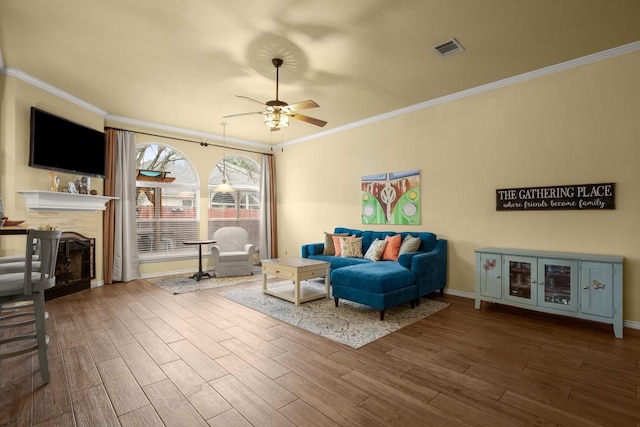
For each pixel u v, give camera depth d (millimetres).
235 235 6309
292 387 2129
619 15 2693
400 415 1833
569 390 2088
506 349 2721
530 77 3795
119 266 5281
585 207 3434
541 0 2498
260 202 7168
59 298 4305
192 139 6301
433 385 2150
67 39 3072
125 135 5387
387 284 3492
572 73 3527
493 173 4121
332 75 3830
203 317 3555
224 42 3115
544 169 3725
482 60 3490
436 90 4328
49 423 1764
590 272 3082
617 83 3271
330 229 6223
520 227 3908
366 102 4742
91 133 4789
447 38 3049
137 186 5836
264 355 2609
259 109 5020
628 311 3219
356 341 2889
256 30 2914
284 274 4195
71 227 4582
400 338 2961
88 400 1979
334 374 2299
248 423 1766
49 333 3066
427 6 2582
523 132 3869
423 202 4816
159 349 2719
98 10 2633
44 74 3842
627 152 3227
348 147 5875
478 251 3818
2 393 2049
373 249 4855
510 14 2684
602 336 3000
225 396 2025
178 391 2080
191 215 6410
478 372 2328
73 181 4562
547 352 2658
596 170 3395
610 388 2111
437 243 4441
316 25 2838
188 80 3961
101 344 2816
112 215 5188
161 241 6070
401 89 4273
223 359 2537
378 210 5398
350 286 3746
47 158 4094
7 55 3396
